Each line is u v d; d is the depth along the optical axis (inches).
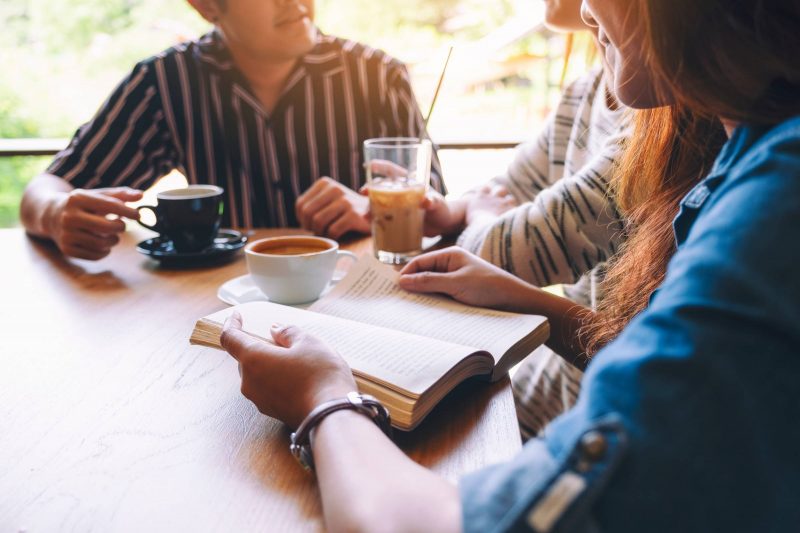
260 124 68.7
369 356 25.7
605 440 13.4
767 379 13.4
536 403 47.5
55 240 46.4
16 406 25.5
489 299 34.2
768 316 13.5
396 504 16.3
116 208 43.7
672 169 30.5
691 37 17.3
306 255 35.4
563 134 54.1
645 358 13.9
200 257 43.8
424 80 182.7
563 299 35.2
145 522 19.2
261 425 24.3
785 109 17.3
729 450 13.2
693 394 13.3
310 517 19.4
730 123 20.1
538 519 13.4
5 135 286.8
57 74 286.4
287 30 62.7
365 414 20.8
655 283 29.5
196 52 68.6
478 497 14.6
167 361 29.4
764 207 14.3
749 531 13.2
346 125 70.2
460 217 52.1
